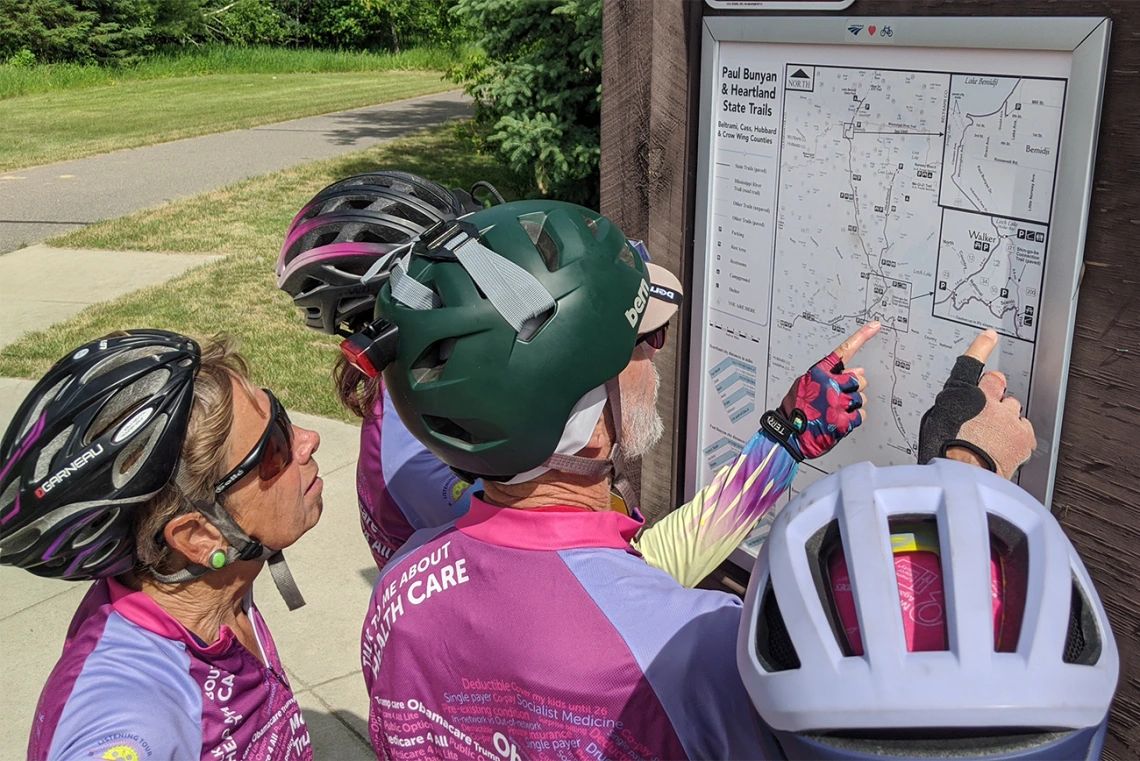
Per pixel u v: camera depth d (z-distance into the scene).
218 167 11.77
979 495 0.78
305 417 4.91
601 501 1.23
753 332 1.88
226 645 1.27
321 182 10.64
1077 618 0.77
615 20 1.97
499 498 1.21
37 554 1.13
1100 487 1.36
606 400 1.18
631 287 1.14
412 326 1.11
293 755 1.40
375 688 1.31
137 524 1.17
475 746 1.19
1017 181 1.36
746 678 0.81
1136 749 1.40
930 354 1.55
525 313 1.06
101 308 6.70
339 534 3.84
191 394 1.16
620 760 1.05
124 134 14.30
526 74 7.57
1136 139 1.22
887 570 0.75
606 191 2.09
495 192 1.87
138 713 1.16
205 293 6.96
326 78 23.77
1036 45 1.29
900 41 1.46
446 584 1.21
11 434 1.14
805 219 1.71
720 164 1.86
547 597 1.12
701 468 2.10
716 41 1.79
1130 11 1.20
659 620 1.08
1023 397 1.41
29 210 9.74
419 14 29.30
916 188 1.51
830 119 1.62
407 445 1.71
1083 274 1.32
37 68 22.03
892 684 0.70
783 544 0.82
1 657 3.13
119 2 24.83
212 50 26.42
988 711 0.68
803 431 1.53
